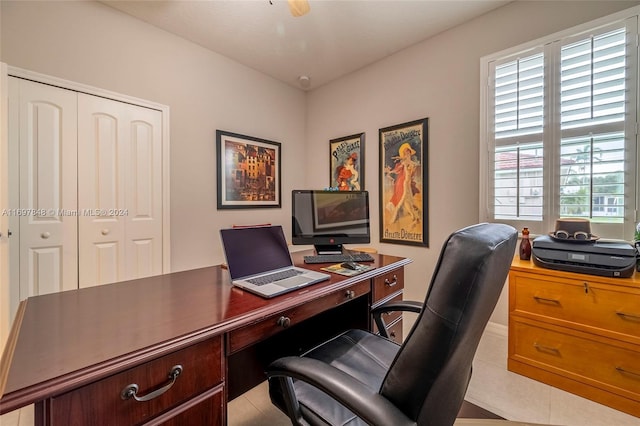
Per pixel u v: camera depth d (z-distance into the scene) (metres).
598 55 1.88
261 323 1.00
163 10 2.28
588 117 1.92
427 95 2.71
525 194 2.18
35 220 1.98
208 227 2.90
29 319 0.91
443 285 0.66
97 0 2.17
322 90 3.68
